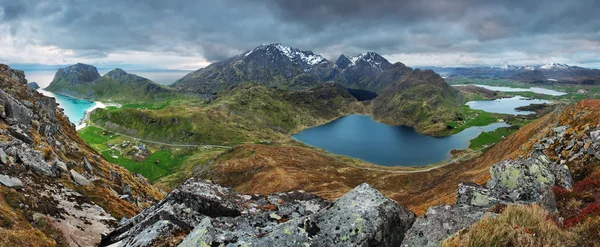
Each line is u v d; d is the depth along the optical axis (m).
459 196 26.41
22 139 53.81
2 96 64.56
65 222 31.50
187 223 18.14
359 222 12.86
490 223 11.56
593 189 18.84
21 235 22.47
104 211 42.91
